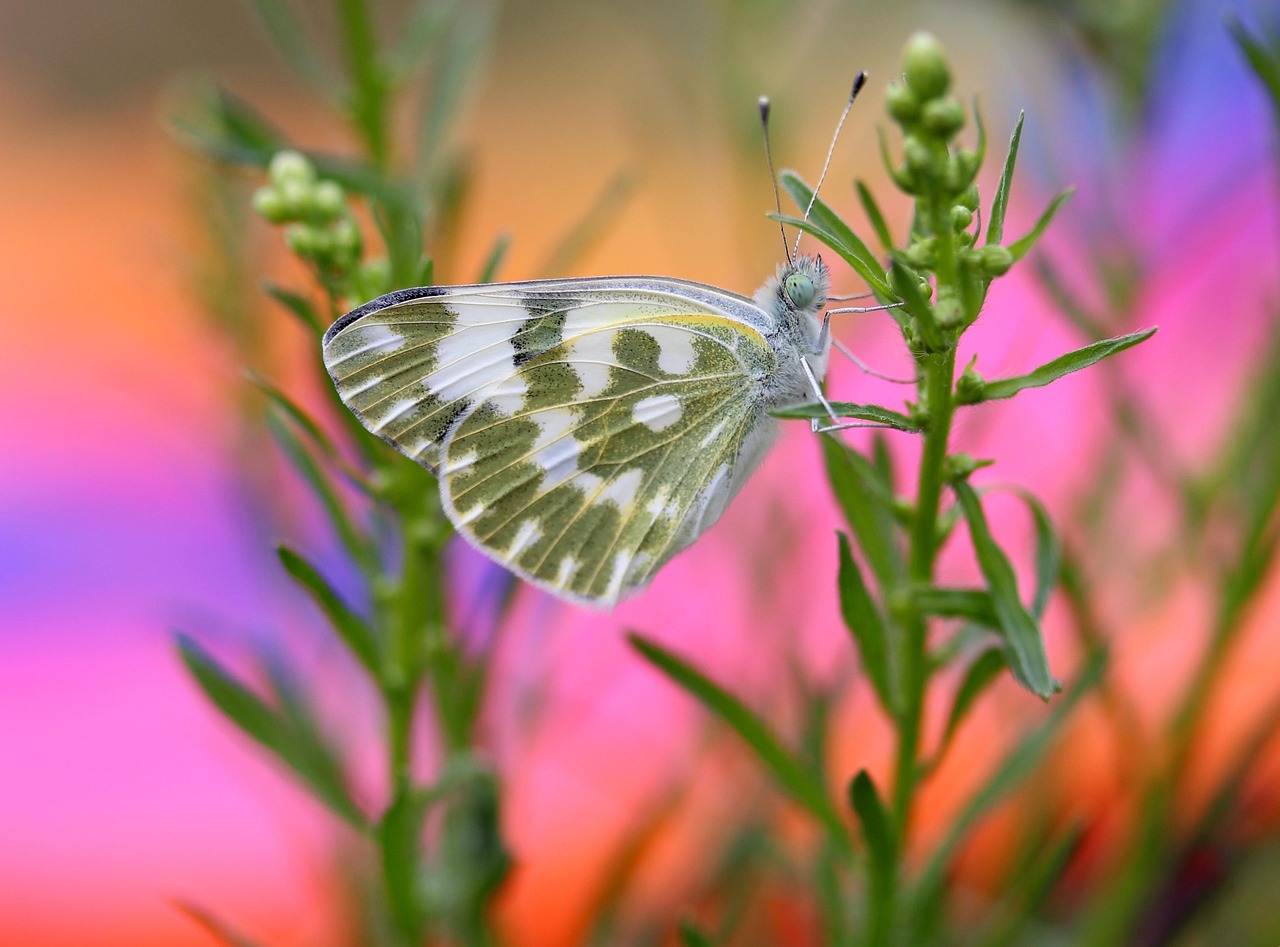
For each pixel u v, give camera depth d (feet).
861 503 0.67
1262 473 0.70
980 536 0.65
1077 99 0.72
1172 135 0.74
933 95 0.63
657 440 0.74
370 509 0.70
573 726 0.74
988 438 0.76
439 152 0.72
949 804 0.74
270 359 0.74
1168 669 0.74
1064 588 0.69
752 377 0.74
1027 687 0.65
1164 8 0.71
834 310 0.73
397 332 0.70
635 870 0.71
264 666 0.71
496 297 0.71
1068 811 0.72
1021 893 0.70
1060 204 0.64
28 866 0.76
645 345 0.73
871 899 0.67
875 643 0.66
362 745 0.72
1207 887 0.72
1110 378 0.70
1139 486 0.74
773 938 0.74
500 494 0.72
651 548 0.74
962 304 0.64
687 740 0.75
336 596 0.68
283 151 0.70
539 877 0.75
